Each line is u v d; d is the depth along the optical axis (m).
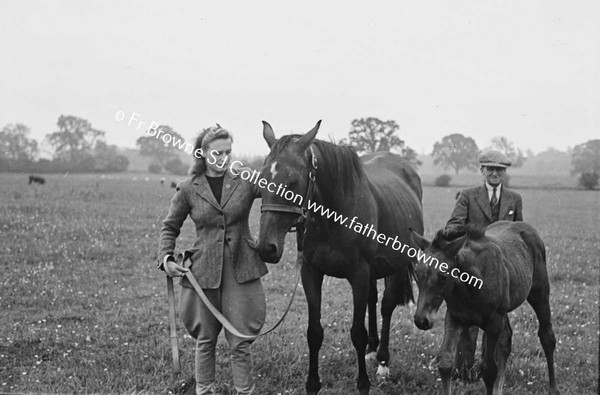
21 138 54.22
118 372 5.35
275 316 7.54
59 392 4.93
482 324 5.08
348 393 5.32
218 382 5.29
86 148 61.28
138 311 7.48
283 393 5.16
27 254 10.81
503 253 5.38
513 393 5.43
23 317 7.09
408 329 7.33
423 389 5.54
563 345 6.87
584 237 17.95
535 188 54.50
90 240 12.56
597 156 83.38
